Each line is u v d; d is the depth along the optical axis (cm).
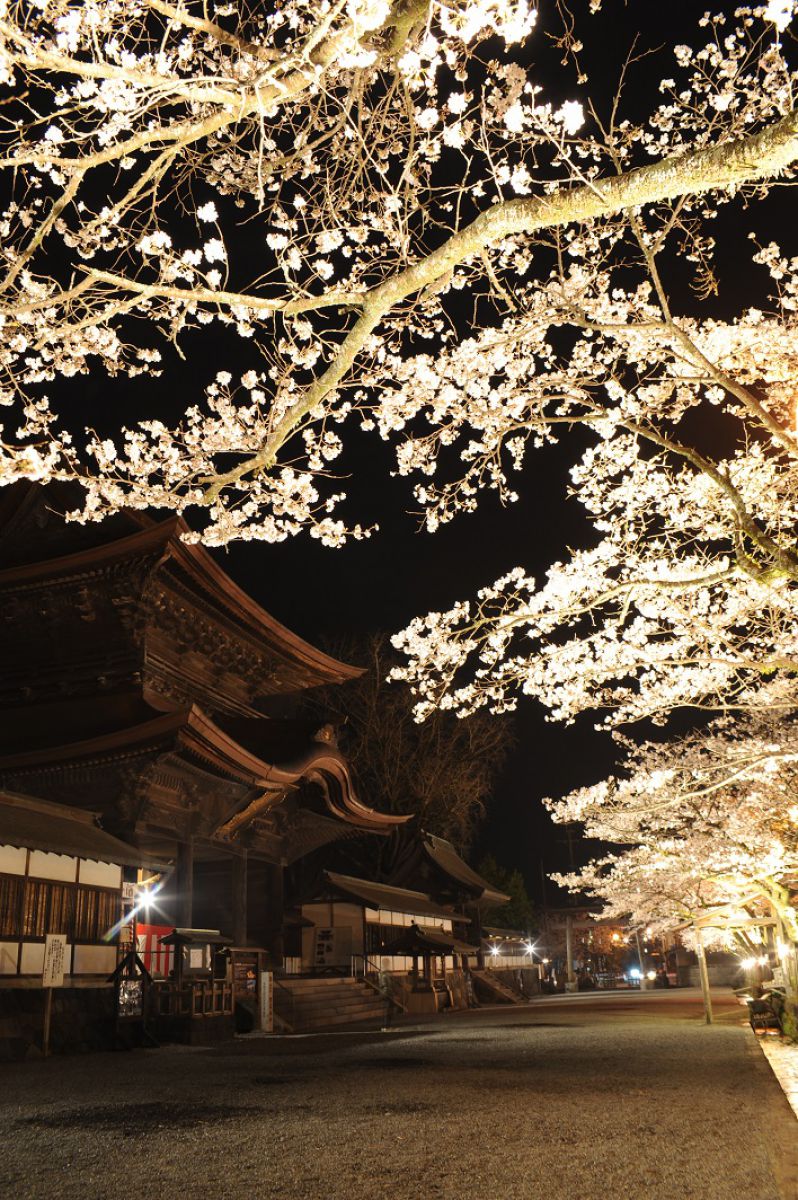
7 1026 1766
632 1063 1627
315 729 3167
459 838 6328
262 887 3494
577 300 1152
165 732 2405
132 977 2047
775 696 1814
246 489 984
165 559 2645
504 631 1098
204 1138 949
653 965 8856
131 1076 1504
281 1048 2033
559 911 7781
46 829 2052
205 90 568
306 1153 871
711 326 1200
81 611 2823
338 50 543
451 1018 3403
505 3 539
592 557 1273
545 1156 841
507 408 1046
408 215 831
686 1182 734
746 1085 1308
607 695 1333
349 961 4034
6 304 716
